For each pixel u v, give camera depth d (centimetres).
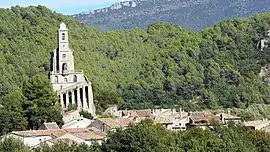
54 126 18088
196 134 15250
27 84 19338
